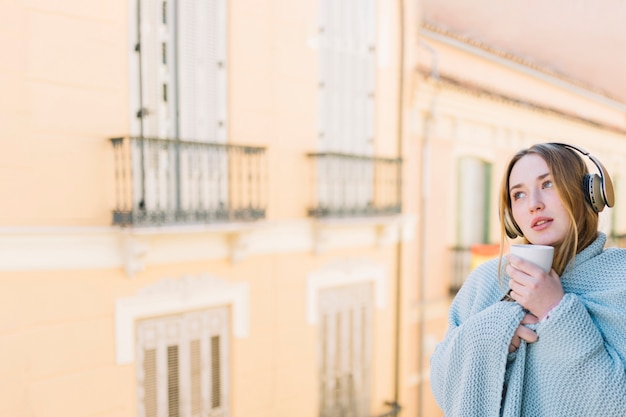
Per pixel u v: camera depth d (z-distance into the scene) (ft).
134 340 17.72
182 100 18.33
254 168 20.38
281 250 21.68
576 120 30.01
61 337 16.02
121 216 16.56
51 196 15.56
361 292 25.14
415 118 27.09
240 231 19.29
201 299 19.15
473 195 31.04
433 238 28.78
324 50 22.66
